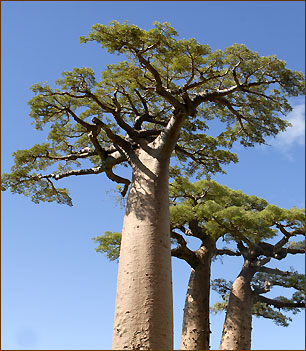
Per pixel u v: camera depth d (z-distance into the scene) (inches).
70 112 470.0
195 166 645.3
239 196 754.8
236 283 695.7
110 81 462.0
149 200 409.7
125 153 461.4
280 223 640.4
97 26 396.2
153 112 579.8
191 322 621.9
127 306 365.1
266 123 523.8
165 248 394.0
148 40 400.8
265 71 455.8
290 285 719.7
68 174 539.2
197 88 524.4
